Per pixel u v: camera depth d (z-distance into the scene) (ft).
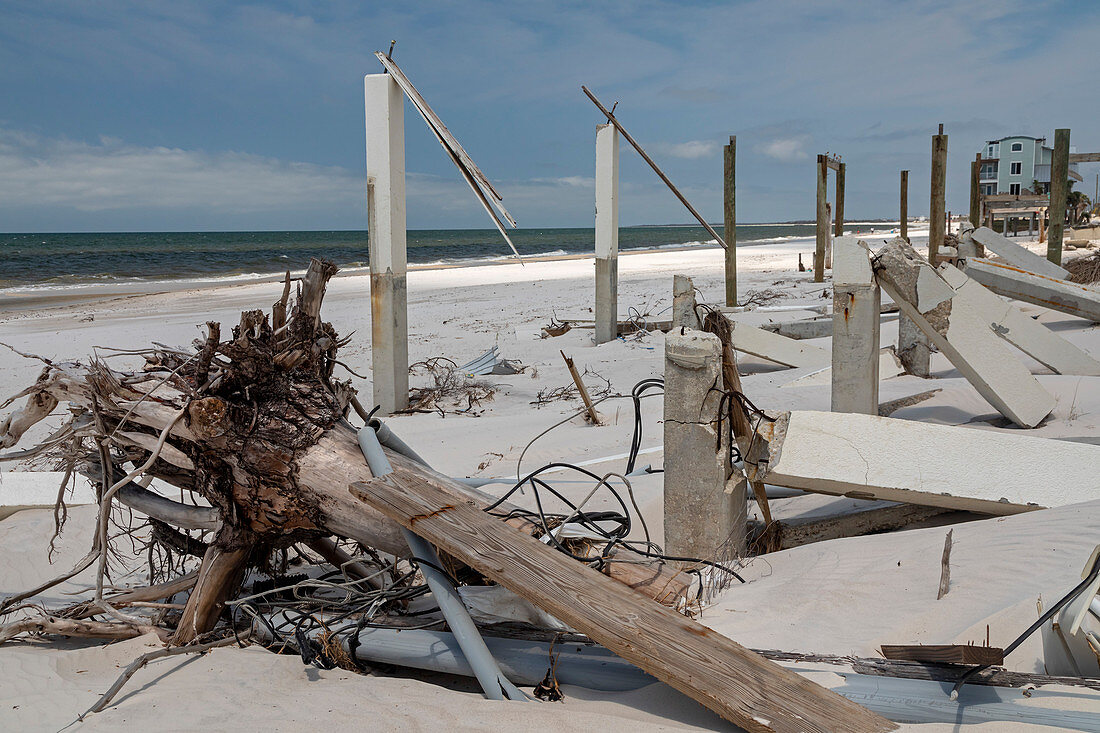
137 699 10.95
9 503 23.27
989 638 10.09
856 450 15.24
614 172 48.93
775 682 9.30
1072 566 11.21
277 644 13.12
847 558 13.71
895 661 9.68
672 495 14.71
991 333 23.04
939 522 16.38
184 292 96.68
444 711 9.85
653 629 10.15
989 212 126.93
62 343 53.21
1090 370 29.76
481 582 13.19
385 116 33.09
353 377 43.14
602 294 50.21
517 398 36.58
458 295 86.58
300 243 305.12
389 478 12.88
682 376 14.37
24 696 11.32
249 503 13.67
